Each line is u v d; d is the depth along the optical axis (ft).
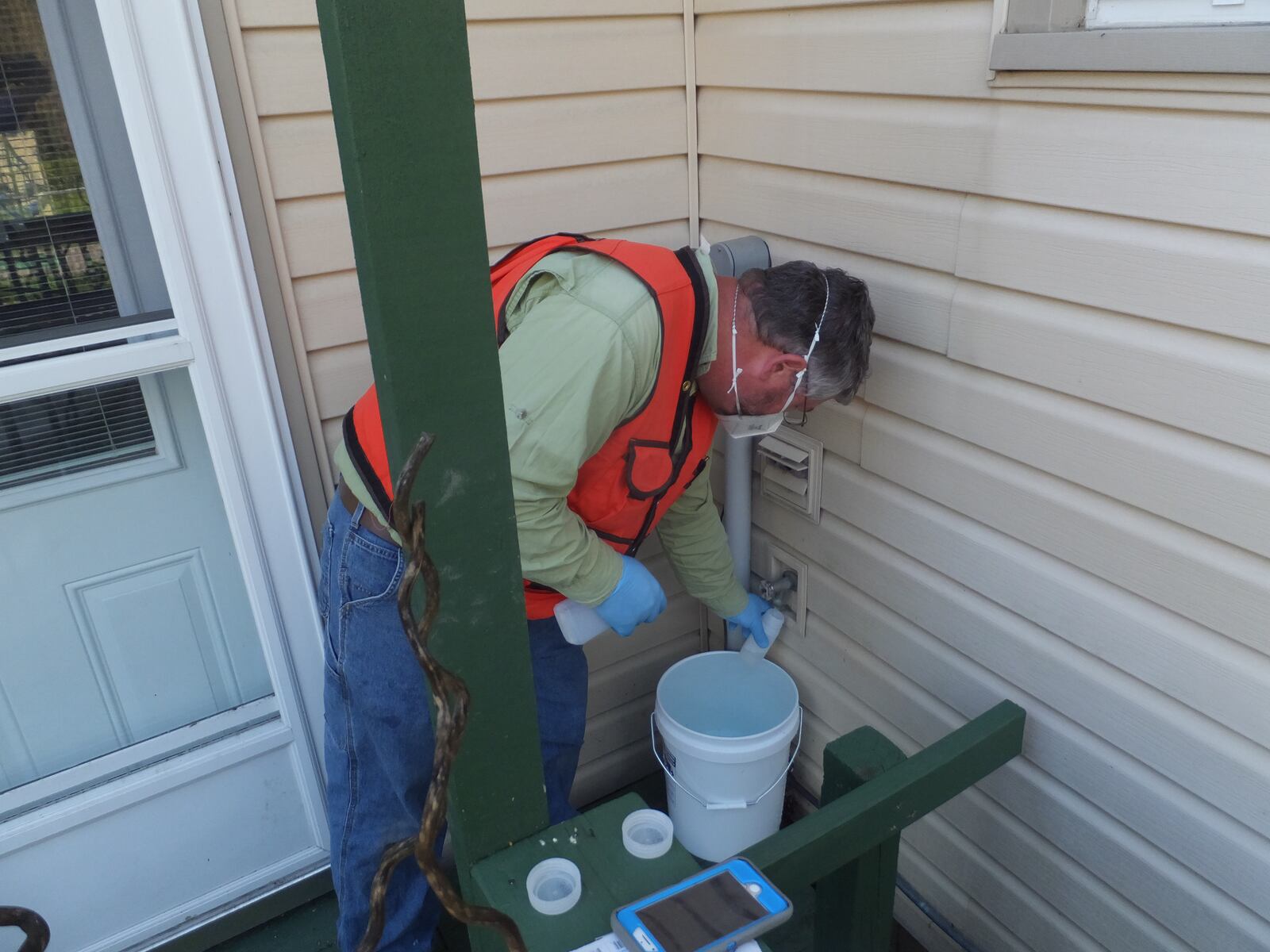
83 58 4.81
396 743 5.06
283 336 5.48
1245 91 3.49
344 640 4.88
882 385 5.59
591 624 5.07
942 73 4.65
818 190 5.65
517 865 3.09
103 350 5.16
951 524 5.45
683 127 6.46
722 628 7.93
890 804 4.58
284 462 5.69
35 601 5.70
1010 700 5.40
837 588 6.54
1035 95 4.24
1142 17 3.83
